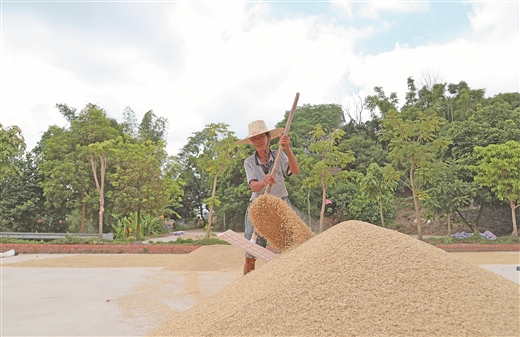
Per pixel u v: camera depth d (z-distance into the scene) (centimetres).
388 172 1446
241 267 730
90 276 621
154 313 331
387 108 3453
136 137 3019
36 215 2092
